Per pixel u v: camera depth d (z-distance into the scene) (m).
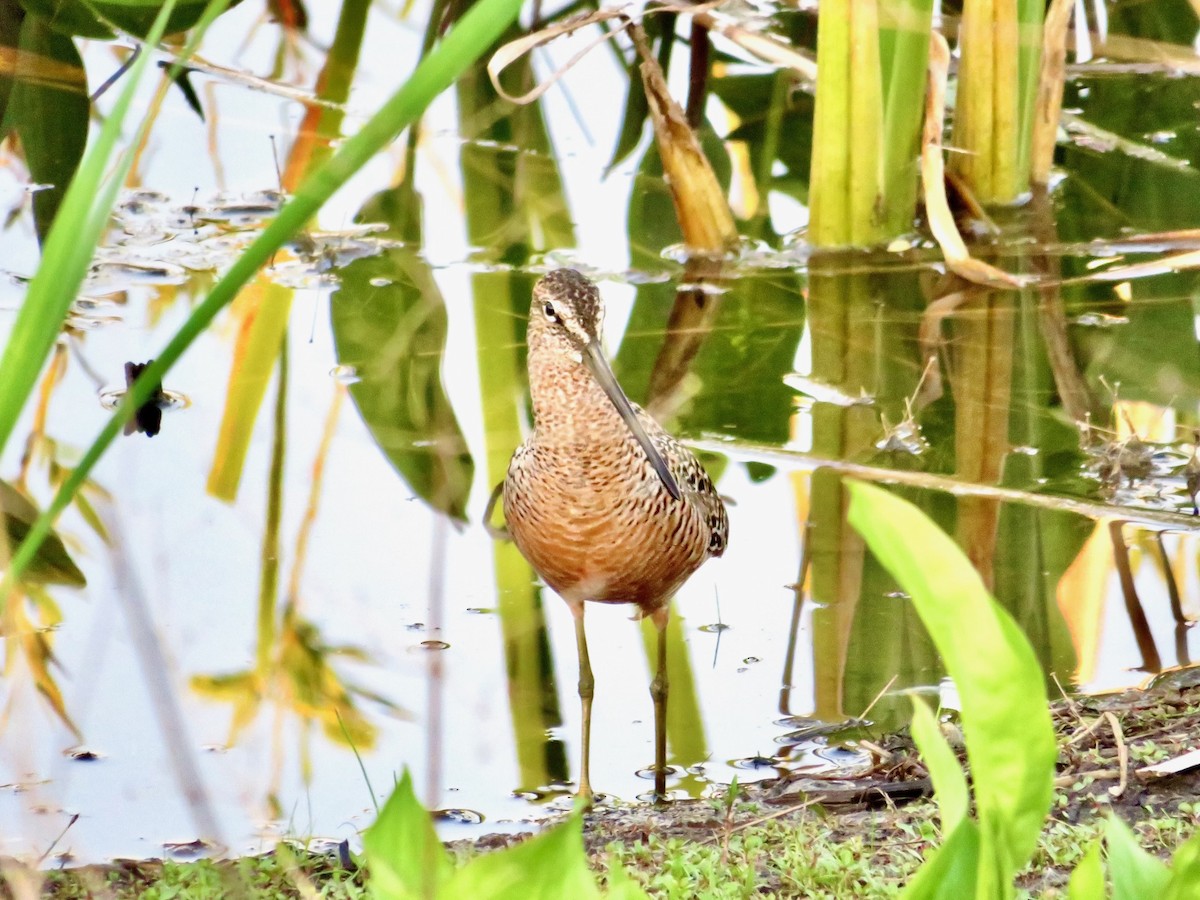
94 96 16.42
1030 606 9.92
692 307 13.89
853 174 14.20
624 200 15.62
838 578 10.52
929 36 13.83
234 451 11.63
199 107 16.59
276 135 16.33
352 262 14.50
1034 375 12.77
